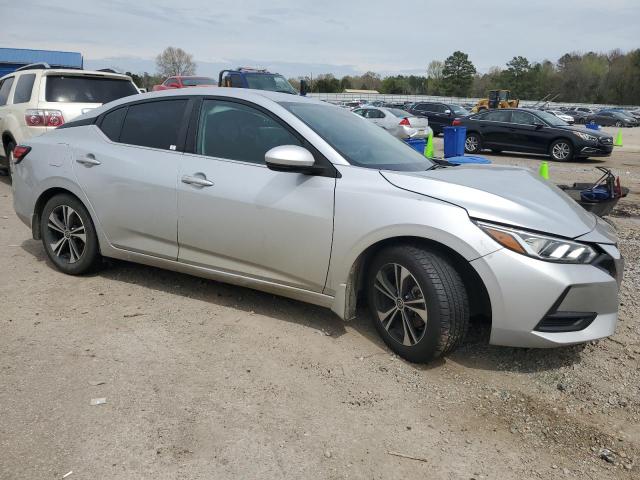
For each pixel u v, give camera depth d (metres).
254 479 2.31
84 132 4.48
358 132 3.94
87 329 3.63
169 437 2.55
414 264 3.14
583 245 3.02
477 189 3.20
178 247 3.99
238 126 3.81
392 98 74.94
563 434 2.71
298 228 3.46
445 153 9.69
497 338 3.06
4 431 2.55
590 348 3.56
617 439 2.68
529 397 3.01
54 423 2.62
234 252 3.75
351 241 3.30
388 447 2.56
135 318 3.82
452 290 3.07
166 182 3.93
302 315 3.93
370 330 3.72
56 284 4.41
